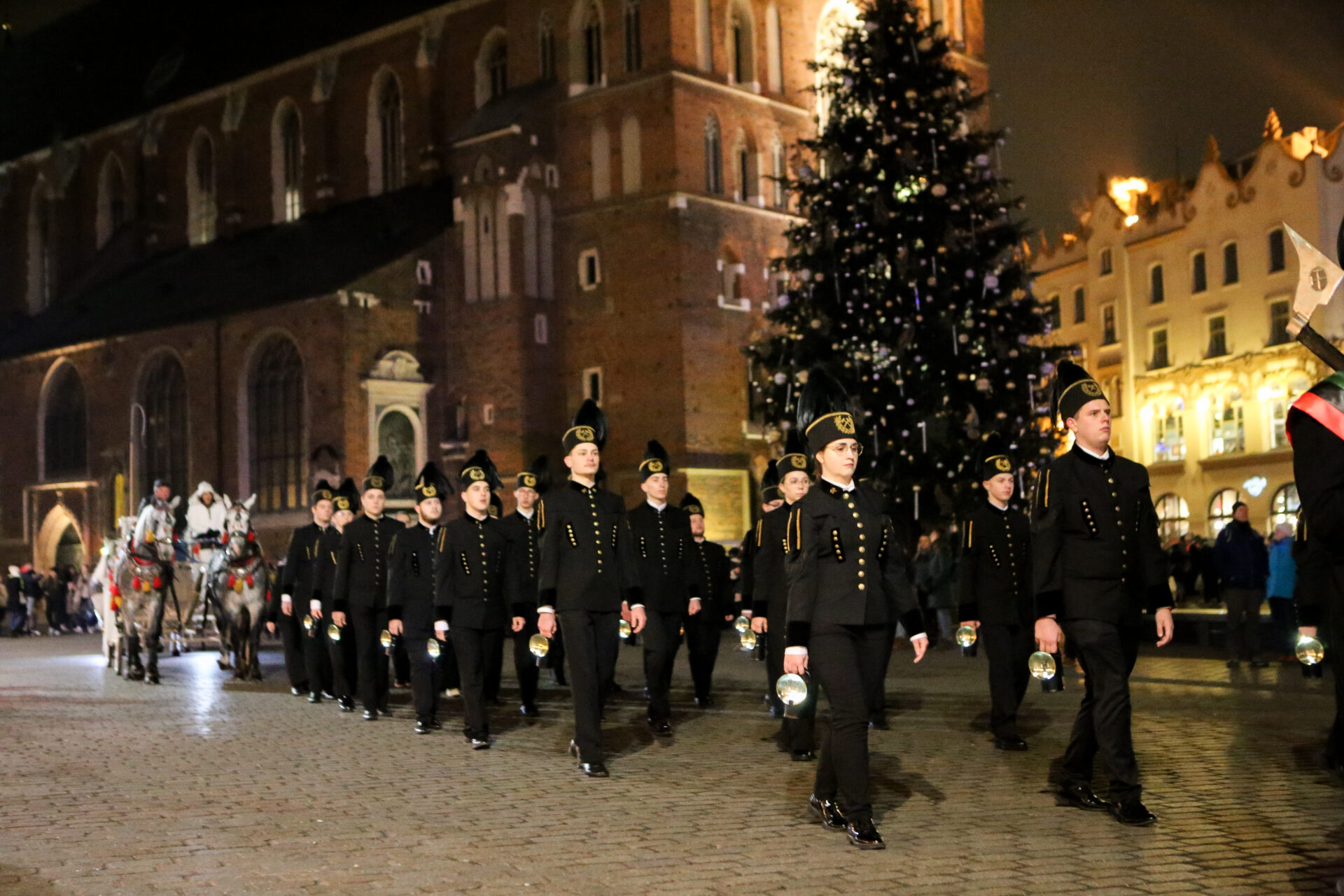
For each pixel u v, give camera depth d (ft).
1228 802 31.58
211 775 38.01
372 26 204.44
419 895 23.91
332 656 55.47
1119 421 160.66
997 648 40.81
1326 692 56.29
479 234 175.83
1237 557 68.95
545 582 38.04
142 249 235.61
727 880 24.63
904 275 102.37
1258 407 138.72
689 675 71.72
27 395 223.10
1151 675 64.44
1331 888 23.54
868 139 105.91
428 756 41.52
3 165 260.01
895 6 108.68
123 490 203.51
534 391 171.22
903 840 27.78
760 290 171.01
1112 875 24.57
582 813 31.48
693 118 165.17
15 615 151.23
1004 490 40.98
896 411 100.12
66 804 33.40
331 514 63.05
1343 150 129.39
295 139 217.15
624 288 167.32
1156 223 155.12
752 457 167.53
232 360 186.70
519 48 180.75
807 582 28.04
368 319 173.27
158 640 71.87
